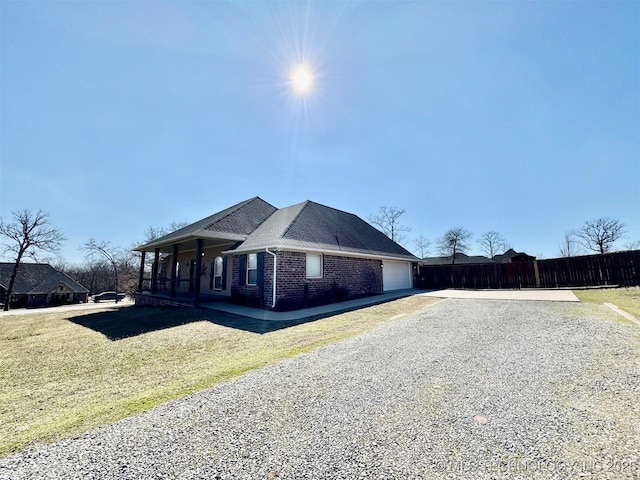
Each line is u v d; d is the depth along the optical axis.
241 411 3.17
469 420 2.89
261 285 11.77
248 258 12.98
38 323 13.12
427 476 2.11
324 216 16.88
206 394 3.66
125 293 42.91
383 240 20.28
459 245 44.25
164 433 2.76
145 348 6.88
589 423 2.80
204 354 6.06
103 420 3.08
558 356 4.76
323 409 3.18
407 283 20.62
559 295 12.63
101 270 48.53
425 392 3.56
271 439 2.63
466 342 5.76
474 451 2.40
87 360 6.16
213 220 15.05
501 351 5.12
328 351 5.40
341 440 2.60
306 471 2.19
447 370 4.29
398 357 4.95
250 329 8.07
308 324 8.39
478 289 19.19
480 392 3.53
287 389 3.74
